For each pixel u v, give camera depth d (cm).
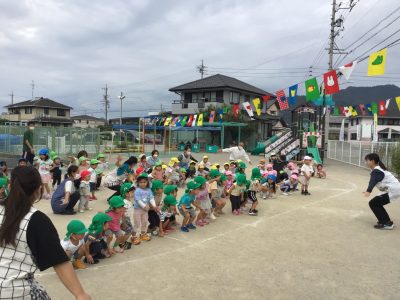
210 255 559
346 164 2141
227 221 770
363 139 3878
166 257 548
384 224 722
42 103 5719
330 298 423
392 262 541
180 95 4194
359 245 618
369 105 1816
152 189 681
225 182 845
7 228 200
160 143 4228
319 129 2147
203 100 3919
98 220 507
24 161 850
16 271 203
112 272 488
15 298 202
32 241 203
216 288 444
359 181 1416
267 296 425
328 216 826
